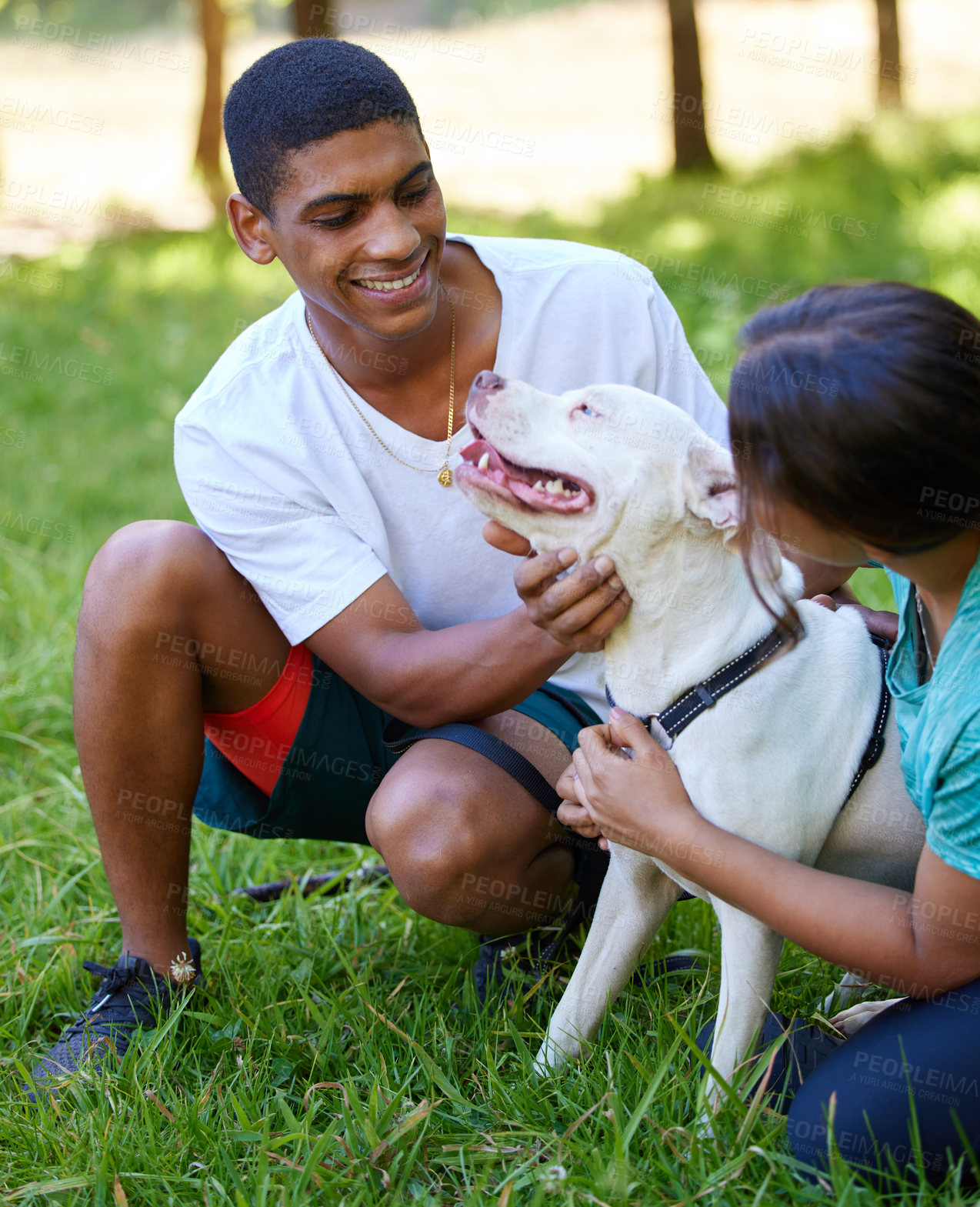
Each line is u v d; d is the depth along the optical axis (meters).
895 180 9.27
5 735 3.51
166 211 11.93
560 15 22.98
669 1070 2.02
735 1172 1.74
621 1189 1.74
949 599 1.75
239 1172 1.92
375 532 2.31
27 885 2.86
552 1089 2.04
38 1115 2.05
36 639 3.97
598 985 2.16
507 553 2.40
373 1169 1.86
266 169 2.08
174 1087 2.14
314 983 2.46
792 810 1.98
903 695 1.84
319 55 2.06
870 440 1.53
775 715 1.99
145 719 2.25
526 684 2.15
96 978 2.52
